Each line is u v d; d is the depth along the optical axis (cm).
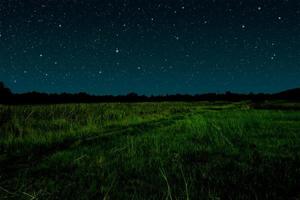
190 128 820
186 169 419
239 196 317
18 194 327
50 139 683
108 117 1195
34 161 477
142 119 1184
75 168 433
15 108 1181
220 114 1420
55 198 319
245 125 877
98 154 518
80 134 779
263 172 396
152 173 401
